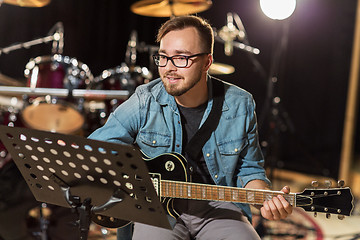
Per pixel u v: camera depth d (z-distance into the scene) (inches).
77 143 56.1
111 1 226.5
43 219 104.7
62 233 106.5
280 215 64.5
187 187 66.1
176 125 72.9
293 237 123.3
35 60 144.0
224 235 68.9
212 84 74.2
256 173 73.5
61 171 60.7
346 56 185.2
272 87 156.3
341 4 183.8
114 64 230.4
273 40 194.1
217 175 72.8
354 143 184.2
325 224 134.6
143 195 57.6
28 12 218.7
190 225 73.0
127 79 149.0
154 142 72.8
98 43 228.7
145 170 54.7
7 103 146.6
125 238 76.4
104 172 57.9
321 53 192.7
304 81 199.2
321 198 64.0
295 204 64.3
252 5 203.6
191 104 72.4
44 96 138.2
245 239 67.1
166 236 70.3
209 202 73.8
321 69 193.6
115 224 68.9
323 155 195.0
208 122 72.0
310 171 196.7
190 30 67.9
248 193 65.4
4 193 103.0
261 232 122.9
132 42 170.6
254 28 204.8
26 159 61.5
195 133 72.2
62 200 64.0
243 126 73.2
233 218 71.4
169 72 67.7
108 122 73.8
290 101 203.0
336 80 189.2
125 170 56.2
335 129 190.7
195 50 67.4
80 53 227.1
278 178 191.8
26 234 106.2
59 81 139.6
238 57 208.8
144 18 226.5
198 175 73.2
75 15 224.5
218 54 211.5
